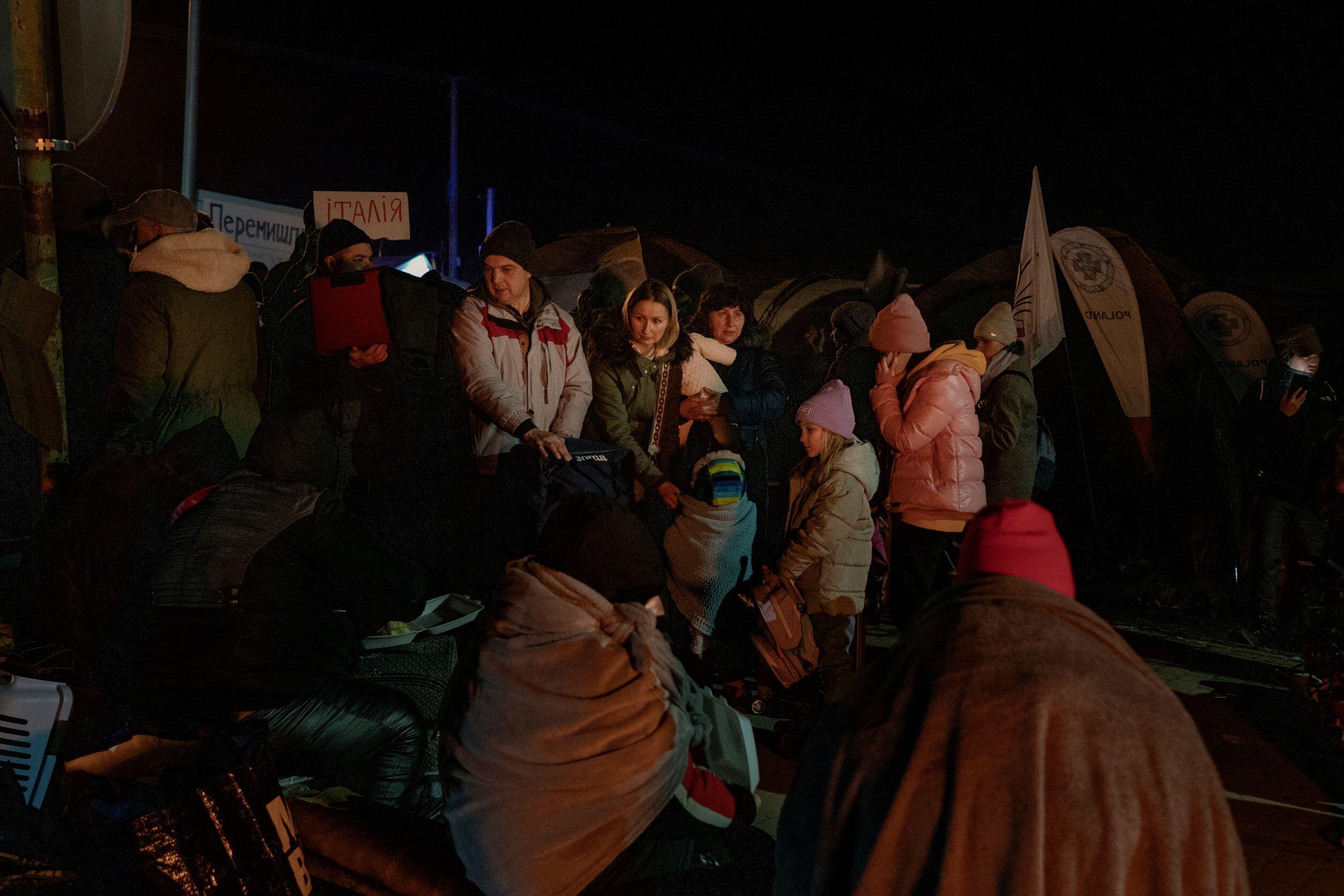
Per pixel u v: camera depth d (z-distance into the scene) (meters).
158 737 2.75
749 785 2.54
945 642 1.61
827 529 4.23
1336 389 7.88
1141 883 1.45
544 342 4.85
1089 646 1.57
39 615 3.47
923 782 1.50
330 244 4.83
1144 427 8.09
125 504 3.55
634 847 2.25
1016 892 1.42
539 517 4.53
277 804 2.59
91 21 3.90
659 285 5.32
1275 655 6.34
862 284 7.98
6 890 2.79
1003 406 5.67
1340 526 6.99
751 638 4.39
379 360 4.56
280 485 3.05
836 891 1.60
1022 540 1.73
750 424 5.97
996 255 7.66
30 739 2.85
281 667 2.94
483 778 2.18
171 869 2.38
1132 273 8.03
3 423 4.60
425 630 3.54
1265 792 4.23
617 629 2.23
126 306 4.10
